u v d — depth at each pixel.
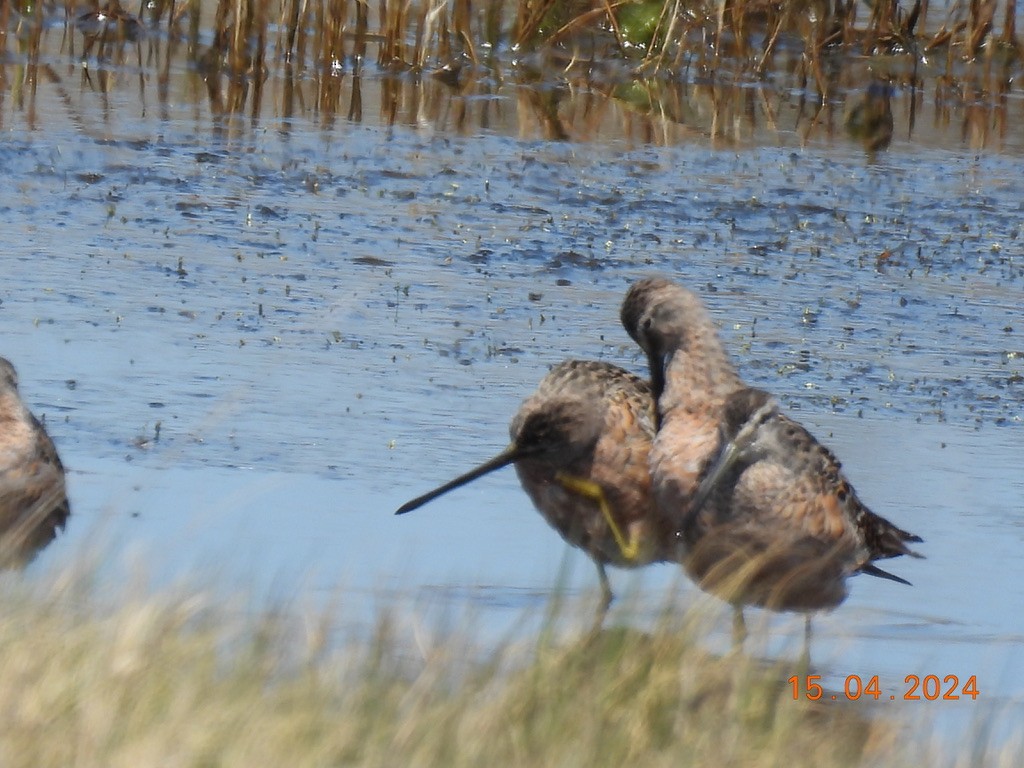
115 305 21.84
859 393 20.33
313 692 10.74
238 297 22.48
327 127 31.61
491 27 37.62
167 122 30.98
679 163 30.45
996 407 20.11
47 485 14.62
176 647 11.02
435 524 16.50
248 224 25.58
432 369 20.44
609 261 24.77
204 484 16.86
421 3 36.28
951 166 31.16
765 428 14.61
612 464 15.66
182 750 9.50
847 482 14.92
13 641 10.69
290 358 20.47
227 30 36.16
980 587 15.83
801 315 22.84
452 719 10.74
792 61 38.91
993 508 17.38
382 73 35.88
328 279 23.41
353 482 17.25
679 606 13.46
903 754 11.92
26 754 9.26
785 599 14.62
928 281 24.58
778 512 14.42
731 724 11.66
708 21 37.94
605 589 15.14
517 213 26.84
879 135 33.34
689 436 15.15
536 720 11.08
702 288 23.69
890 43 38.44
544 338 21.61
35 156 27.95
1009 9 38.78
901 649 14.51
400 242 25.20
